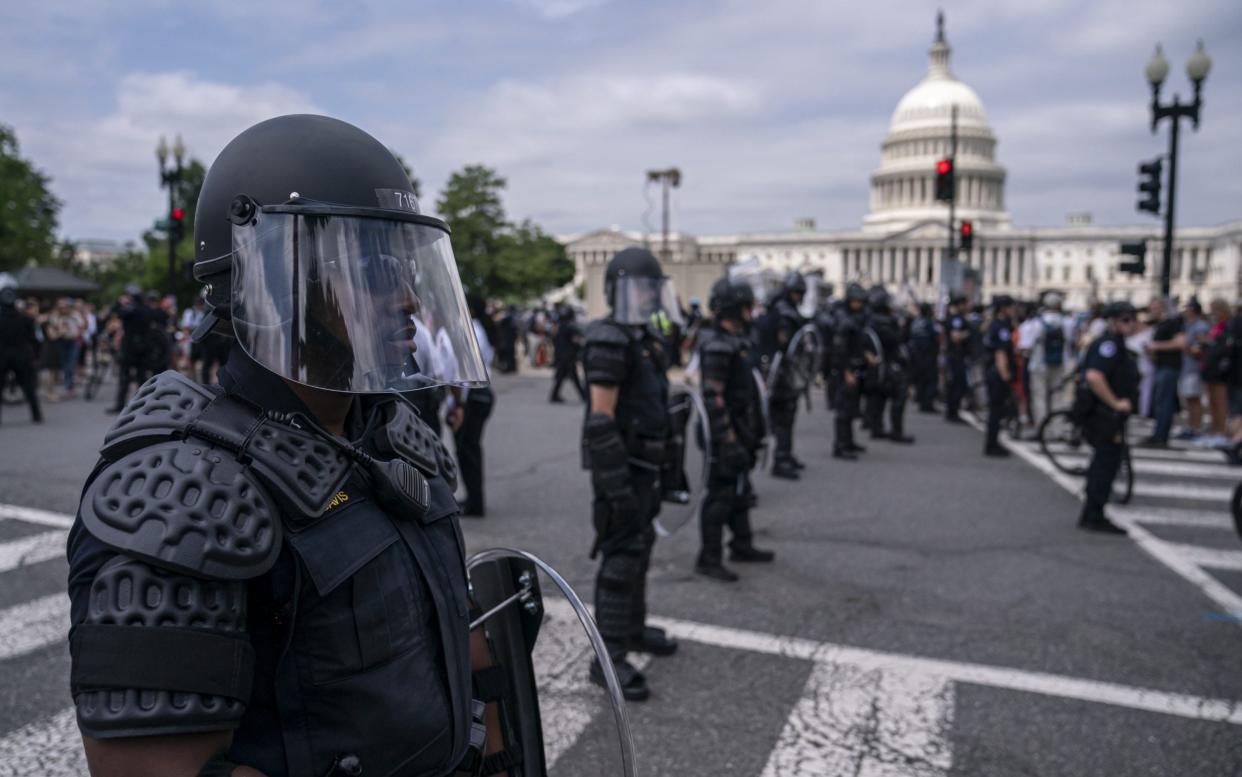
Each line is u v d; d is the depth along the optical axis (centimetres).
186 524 91
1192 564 581
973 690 384
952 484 849
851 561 580
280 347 107
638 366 383
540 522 666
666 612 478
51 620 447
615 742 159
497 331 2333
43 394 1638
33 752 320
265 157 113
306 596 101
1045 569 567
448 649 114
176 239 1991
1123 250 1470
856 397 995
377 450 118
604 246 10225
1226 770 319
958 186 9519
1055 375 1179
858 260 9788
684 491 433
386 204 117
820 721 354
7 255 4012
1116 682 393
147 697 88
